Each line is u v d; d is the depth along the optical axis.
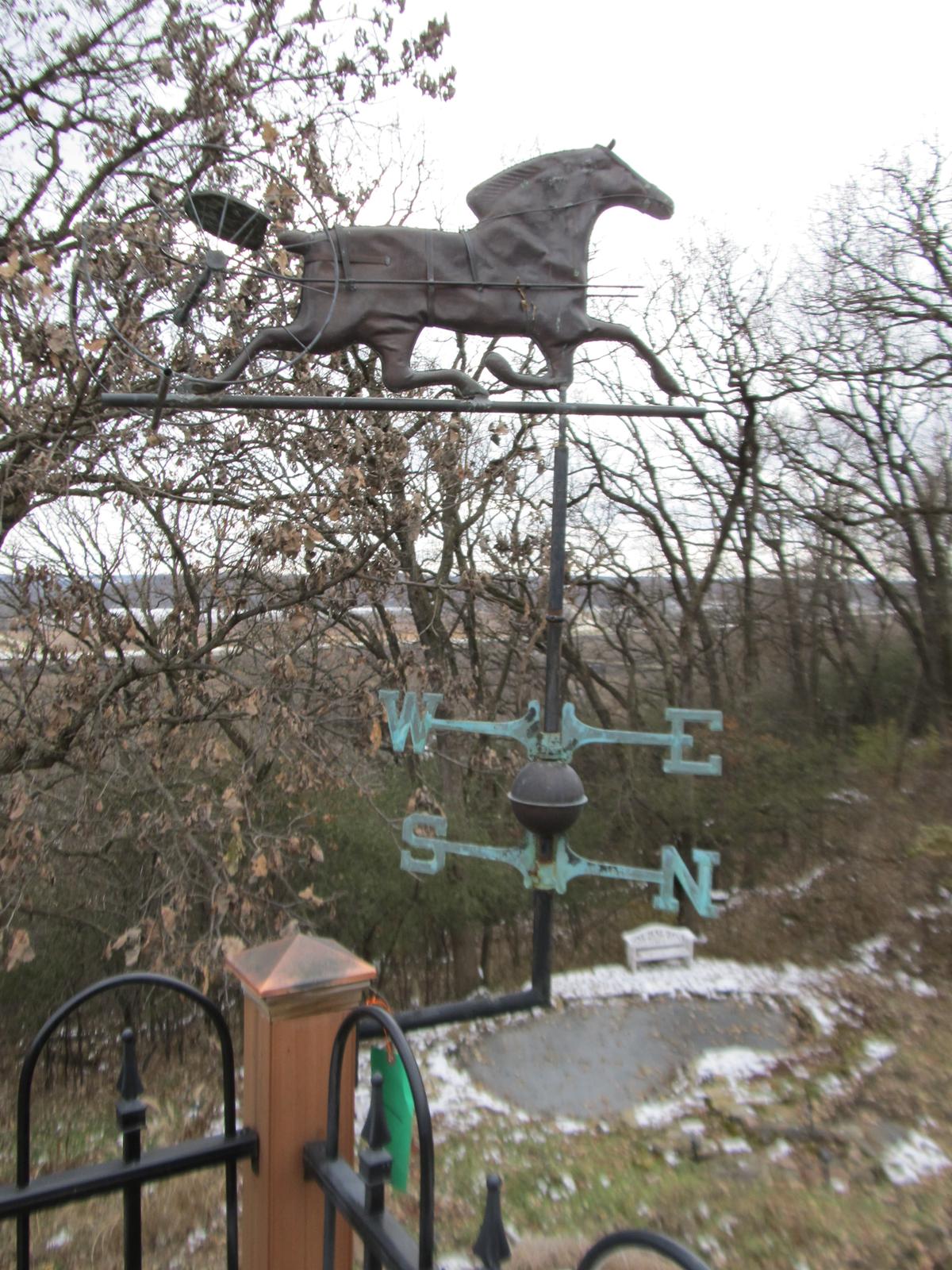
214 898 6.98
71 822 7.12
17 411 5.94
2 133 6.62
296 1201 1.71
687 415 2.20
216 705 7.22
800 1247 6.78
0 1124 8.32
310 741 7.34
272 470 7.09
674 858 2.12
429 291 2.04
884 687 17.80
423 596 10.68
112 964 9.07
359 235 2.03
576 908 13.20
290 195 4.48
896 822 15.04
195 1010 9.75
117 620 6.85
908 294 15.04
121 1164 1.65
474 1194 7.37
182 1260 6.22
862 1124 8.77
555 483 2.16
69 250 5.92
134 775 7.38
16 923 8.97
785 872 15.23
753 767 14.27
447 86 7.88
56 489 5.96
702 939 13.59
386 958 11.56
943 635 16.28
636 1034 10.85
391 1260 1.33
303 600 7.00
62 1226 6.57
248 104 6.82
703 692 16.48
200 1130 8.35
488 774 10.46
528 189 2.09
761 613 17.31
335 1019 1.75
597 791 14.05
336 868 10.00
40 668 6.89
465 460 8.97
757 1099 9.23
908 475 16.52
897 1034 10.85
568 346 2.12
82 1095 8.99
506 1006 2.10
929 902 13.62
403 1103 1.74
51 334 4.74
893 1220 7.17
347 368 7.59
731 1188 7.62
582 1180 7.68
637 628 16.09
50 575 6.62
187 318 2.40
